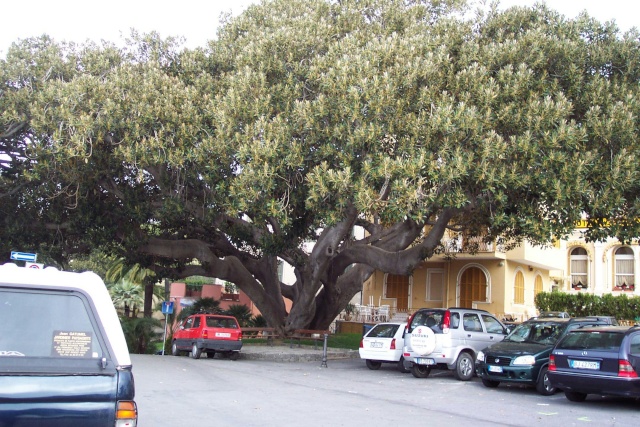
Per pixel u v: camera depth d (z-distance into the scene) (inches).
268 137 634.8
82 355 189.8
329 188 615.5
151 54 830.5
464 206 702.5
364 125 604.7
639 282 1272.1
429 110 636.1
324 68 689.6
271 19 833.5
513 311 1201.4
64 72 775.7
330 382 585.3
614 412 453.1
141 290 1737.2
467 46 685.9
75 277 198.7
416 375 642.2
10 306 186.5
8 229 857.5
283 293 1098.7
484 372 566.3
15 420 175.5
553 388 538.3
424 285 1288.1
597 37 726.5
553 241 627.8
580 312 1163.9
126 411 189.3
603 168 616.4
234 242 1013.2
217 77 812.6
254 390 508.7
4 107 735.7
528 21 725.9
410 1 872.9
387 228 956.6
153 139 695.7
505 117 616.1
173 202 773.9
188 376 585.6
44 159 726.5
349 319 1333.7
